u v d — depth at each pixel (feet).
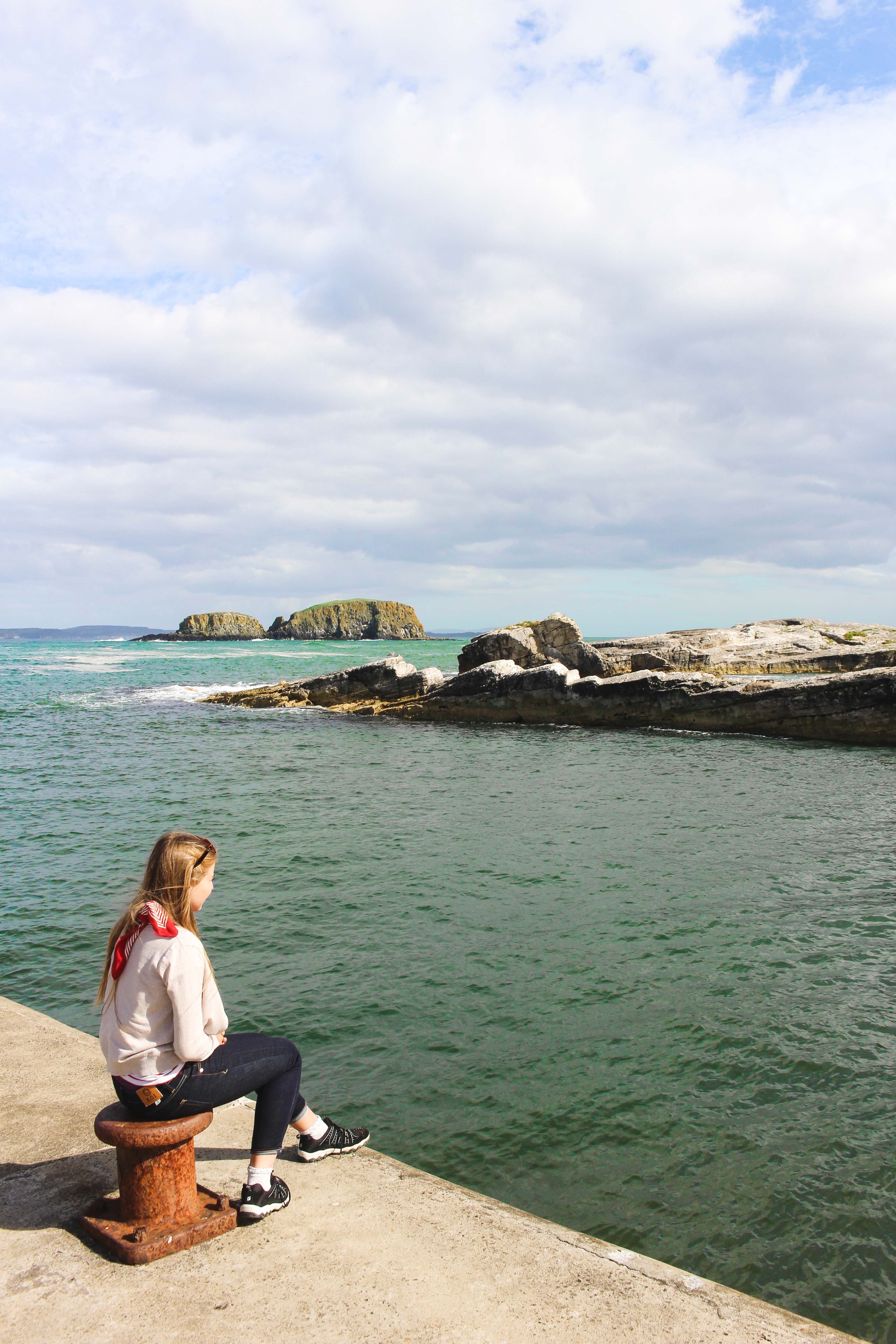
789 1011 22.49
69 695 132.16
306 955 26.45
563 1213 14.52
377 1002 23.09
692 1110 17.81
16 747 75.31
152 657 266.77
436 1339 8.49
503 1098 18.26
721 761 69.10
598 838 41.37
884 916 29.94
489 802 50.93
